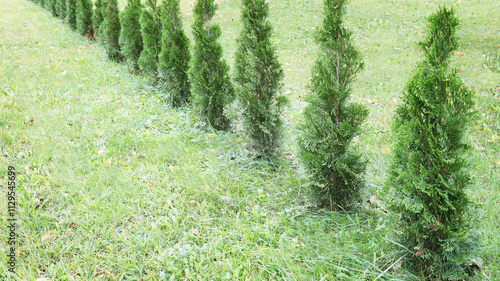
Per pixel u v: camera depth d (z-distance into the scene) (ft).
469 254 7.74
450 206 7.27
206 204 11.12
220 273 8.82
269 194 12.01
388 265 8.70
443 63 7.72
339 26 9.96
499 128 14.89
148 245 9.62
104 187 11.89
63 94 18.81
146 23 20.24
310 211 11.17
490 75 19.45
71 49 27.55
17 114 16.14
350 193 10.88
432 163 7.56
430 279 8.21
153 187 11.99
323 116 10.60
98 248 9.60
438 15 7.75
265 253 9.20
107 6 25.82
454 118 7.21
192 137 15.43
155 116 16.89
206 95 15.92
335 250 9.13
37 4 51.67
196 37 15.81
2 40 28.84
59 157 13.39
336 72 10.28
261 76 13.32
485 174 12.00
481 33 25.46
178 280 8.67
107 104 17.93
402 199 8.10
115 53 26.58
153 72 20.81
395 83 21.04
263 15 13.15
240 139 15.42
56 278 8.76
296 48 28.84
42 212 10.72
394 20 32.01
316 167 10.73
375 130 15.79
